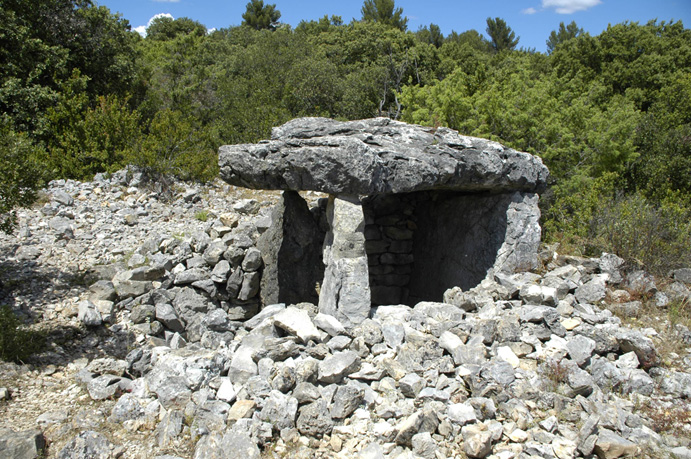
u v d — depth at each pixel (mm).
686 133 10914
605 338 4406
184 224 7598
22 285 5461
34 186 4934
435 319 4660
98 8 14039
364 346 4023
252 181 5145
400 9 34344
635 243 6480
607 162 10141
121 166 9492
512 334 4297
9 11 11531
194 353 4070
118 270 6008
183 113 16672
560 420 3594
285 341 3990
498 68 20438
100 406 3719
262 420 3396
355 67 22328
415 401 3607
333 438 3318
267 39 22328
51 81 12508
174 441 3322
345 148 4484
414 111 10680
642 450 3389
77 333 4859
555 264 6160
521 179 5746
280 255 5867
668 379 4098
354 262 4637
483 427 3363
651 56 19312
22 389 3887
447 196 6973
